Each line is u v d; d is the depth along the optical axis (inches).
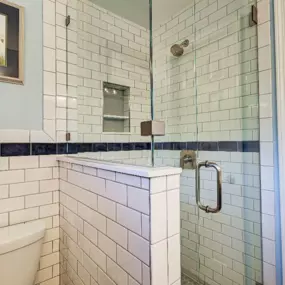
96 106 56.0
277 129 46.1
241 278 51.9
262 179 48.4
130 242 27.8
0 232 40.8
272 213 46.8
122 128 47.4
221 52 56.2
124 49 60.9
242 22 51.6
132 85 59.1
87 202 38.8
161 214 25.7
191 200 53.1
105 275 33.2
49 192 50.1
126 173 28.4
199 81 61.4
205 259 54.7
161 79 63.4
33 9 48.6
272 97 46.6
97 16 58.7
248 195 51.0
